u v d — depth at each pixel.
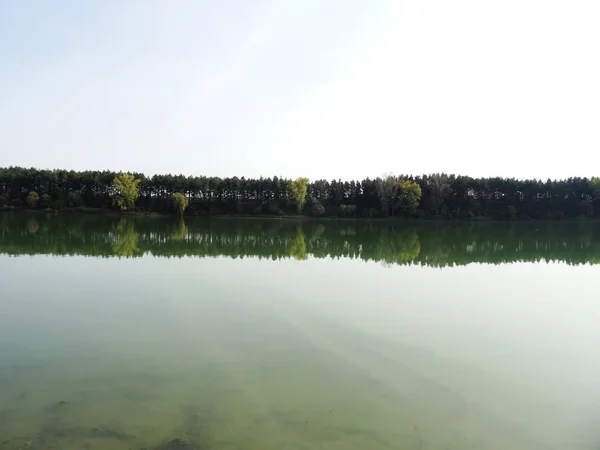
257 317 16.25
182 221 85.75
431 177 110.88
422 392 10.37
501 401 10.09
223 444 7.82
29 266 25.78
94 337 13.66
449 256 35.41
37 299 18.31
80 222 69.06
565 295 21.56
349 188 112.44
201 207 108.44
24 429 8.17
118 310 16.81
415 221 102.50
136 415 8.80
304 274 25.42
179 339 13.61
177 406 9.23
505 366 12.27
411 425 8.80
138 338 13.65
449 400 10.02
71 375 10.76
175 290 20.38
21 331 14.15
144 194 109.56
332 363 11.95
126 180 102.62
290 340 13.77
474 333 15.20
